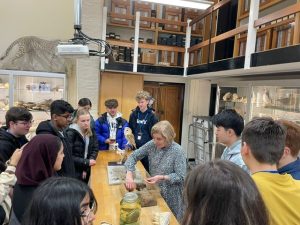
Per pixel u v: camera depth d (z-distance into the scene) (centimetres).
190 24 491
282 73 344
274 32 325
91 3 477
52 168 147
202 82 630
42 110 470
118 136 326
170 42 553
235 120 157
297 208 91
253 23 288
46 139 148
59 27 500
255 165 104
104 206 166
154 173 208
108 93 542
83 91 500
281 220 89
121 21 545
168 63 524
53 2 496
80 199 75
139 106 329
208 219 60
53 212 70
